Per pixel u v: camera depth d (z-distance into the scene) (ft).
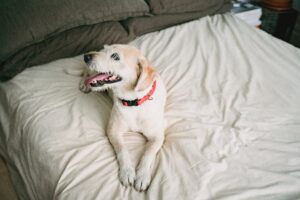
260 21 7.97
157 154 3.33
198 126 3.62
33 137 3.44
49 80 4.42
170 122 3.85
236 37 5.78
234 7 7.71
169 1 5.85
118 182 2.88
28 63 4.58
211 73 4.76
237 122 3.68
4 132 4.16
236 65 4.97
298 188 2.83
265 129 3.61
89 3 4.87
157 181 2.85
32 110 3.78
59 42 4.78
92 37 5.04
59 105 3.92
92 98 4.18
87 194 2.69
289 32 8.32
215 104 4.09
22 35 4.34
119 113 3.56
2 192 4.26
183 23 6.44
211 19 6.66
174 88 4.43
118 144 3.33
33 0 4.53
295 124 3.71
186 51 5.36
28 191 3.52
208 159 3.09
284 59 5.18
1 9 4.37
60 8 4.61
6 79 4.48
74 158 3.06
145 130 3.57
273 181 2.87
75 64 4.81
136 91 3.43
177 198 2.64
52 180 2.96
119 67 3.48
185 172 2.92
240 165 3.06
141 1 5.57
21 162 3.74
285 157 3.20
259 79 4.59
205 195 2.69
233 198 2.65
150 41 5.60
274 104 4.05
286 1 7.87
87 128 3.58
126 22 5.59
